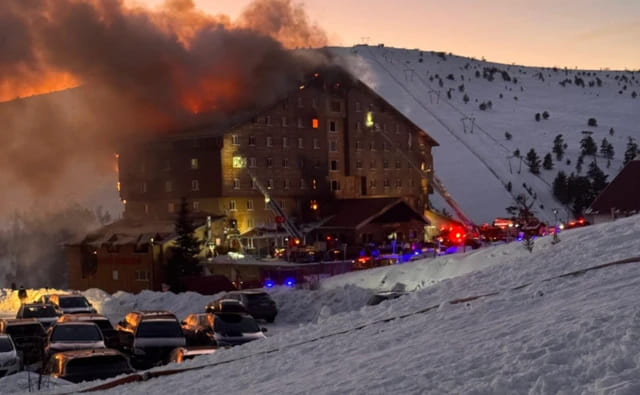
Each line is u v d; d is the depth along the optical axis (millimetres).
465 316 13672
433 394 8195
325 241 69125
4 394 15867
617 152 180625
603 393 6746
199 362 15664
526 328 10961
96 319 25578
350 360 12188
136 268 64812
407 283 38531
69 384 15961
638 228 20375
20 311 30438
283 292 38281
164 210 73875
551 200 137625
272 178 74438
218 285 47438
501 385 7773
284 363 13406
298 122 77438
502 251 35531
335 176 80188
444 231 75875
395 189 86125
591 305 11516
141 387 13898
